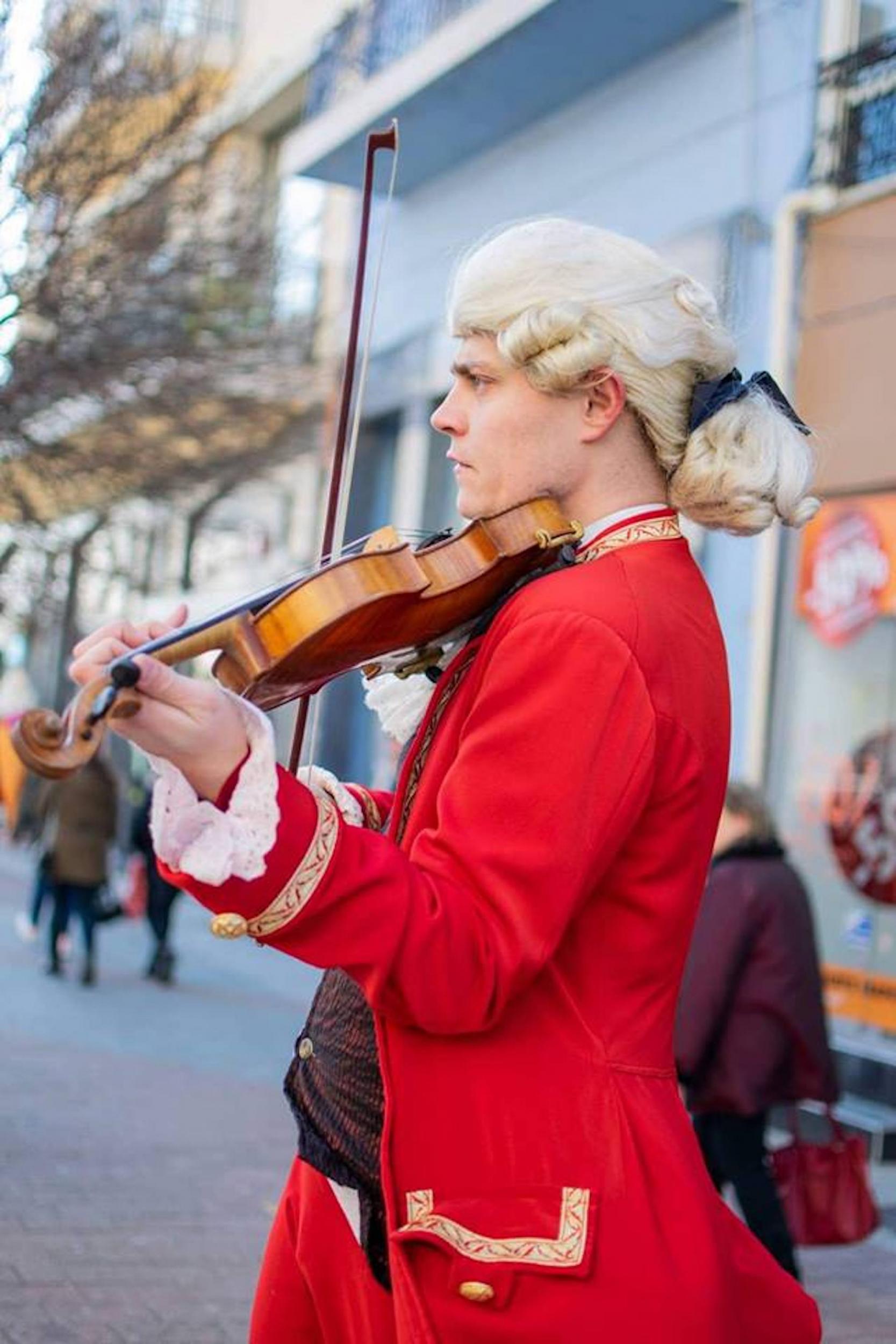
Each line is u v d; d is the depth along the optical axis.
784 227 10.35
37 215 14.15
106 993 12.28
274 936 1.77
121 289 14.66
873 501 9.80
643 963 1.96
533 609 1.93
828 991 9.73
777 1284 2.07
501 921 1.80
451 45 12.78
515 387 2.05
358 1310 2.09
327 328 18.00
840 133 10.15
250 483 19.77
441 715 2.07
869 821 9.59
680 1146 1.93
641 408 2.05
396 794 2.12
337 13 17.17
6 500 17.39
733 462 2.05
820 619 10.10
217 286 15.95
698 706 1.97
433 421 2.12
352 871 1.76
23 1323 5.05
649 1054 1.96
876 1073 8.98
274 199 17.12
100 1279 5.54
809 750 10.08
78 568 20.05
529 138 13.50
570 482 2.07
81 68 14.01
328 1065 2.10
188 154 15.62
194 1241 6.07
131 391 16.14
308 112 15.99
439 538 2.22
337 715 16.66
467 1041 1.90
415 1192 1.91
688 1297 1.85
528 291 2.02
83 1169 6.97
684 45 11.63
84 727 1.62
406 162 14.90
